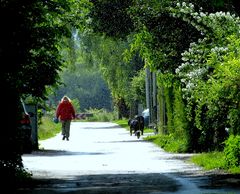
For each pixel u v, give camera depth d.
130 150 64.25
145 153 59.03
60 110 90.50
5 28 30.30
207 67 38.00
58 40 34.22
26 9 30.33
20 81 31.39
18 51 30.78
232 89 34.16
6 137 31.17
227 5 48.22
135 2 56.59
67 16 36.00
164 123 84.88
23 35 30.62
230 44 36.69
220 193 27.31
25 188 30.78
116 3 71.38
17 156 31.75
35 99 34.94
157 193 27.81
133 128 101.00
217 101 35.56
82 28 37.06
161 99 86.00
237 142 38.50
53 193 28.56
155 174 37.69
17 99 31.27
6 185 31.17
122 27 72.62
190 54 40.09
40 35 31.47
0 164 31.56
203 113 42.94
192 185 30.78
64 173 39.66
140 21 56.25
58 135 110.12
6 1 30.00
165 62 56.72
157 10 54.81
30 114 63.41
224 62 34.88
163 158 52.06
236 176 34.47
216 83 35.00
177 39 55.31
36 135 65.06
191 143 58.31
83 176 37.25
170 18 54.78
